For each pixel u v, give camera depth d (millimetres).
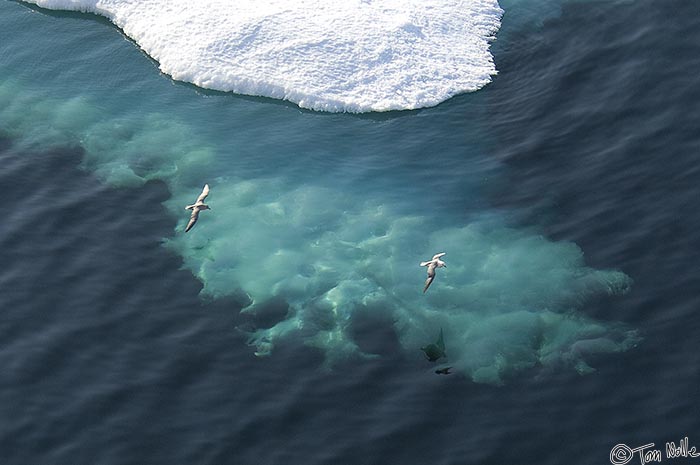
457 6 48125
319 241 37188
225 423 30125
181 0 48250
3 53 47531
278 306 34375
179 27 46875
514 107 42844
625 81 42562
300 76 44438
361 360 32156
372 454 29000
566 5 47906
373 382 31344
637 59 43562
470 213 37969
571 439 29000
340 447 29266
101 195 39406
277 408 30547
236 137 42594
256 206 38906
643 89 41938
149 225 37906
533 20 47469
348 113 43562
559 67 44312
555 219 37000
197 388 31297
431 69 44656
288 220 38219
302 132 42656
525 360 31781
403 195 39125
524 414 29906
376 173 40312
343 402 30688
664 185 37312
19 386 31391
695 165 37844
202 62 45312
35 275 35469
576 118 41406
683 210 36094
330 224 37969
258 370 31891
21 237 37094
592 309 33156
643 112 40844
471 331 33031
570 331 32531
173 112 44031
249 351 32594
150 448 29453
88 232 37469
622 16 46219
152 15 47969
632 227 35906
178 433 29875
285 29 45938
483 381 31141
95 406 30719
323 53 44969
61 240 37031
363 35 45469
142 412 30547
